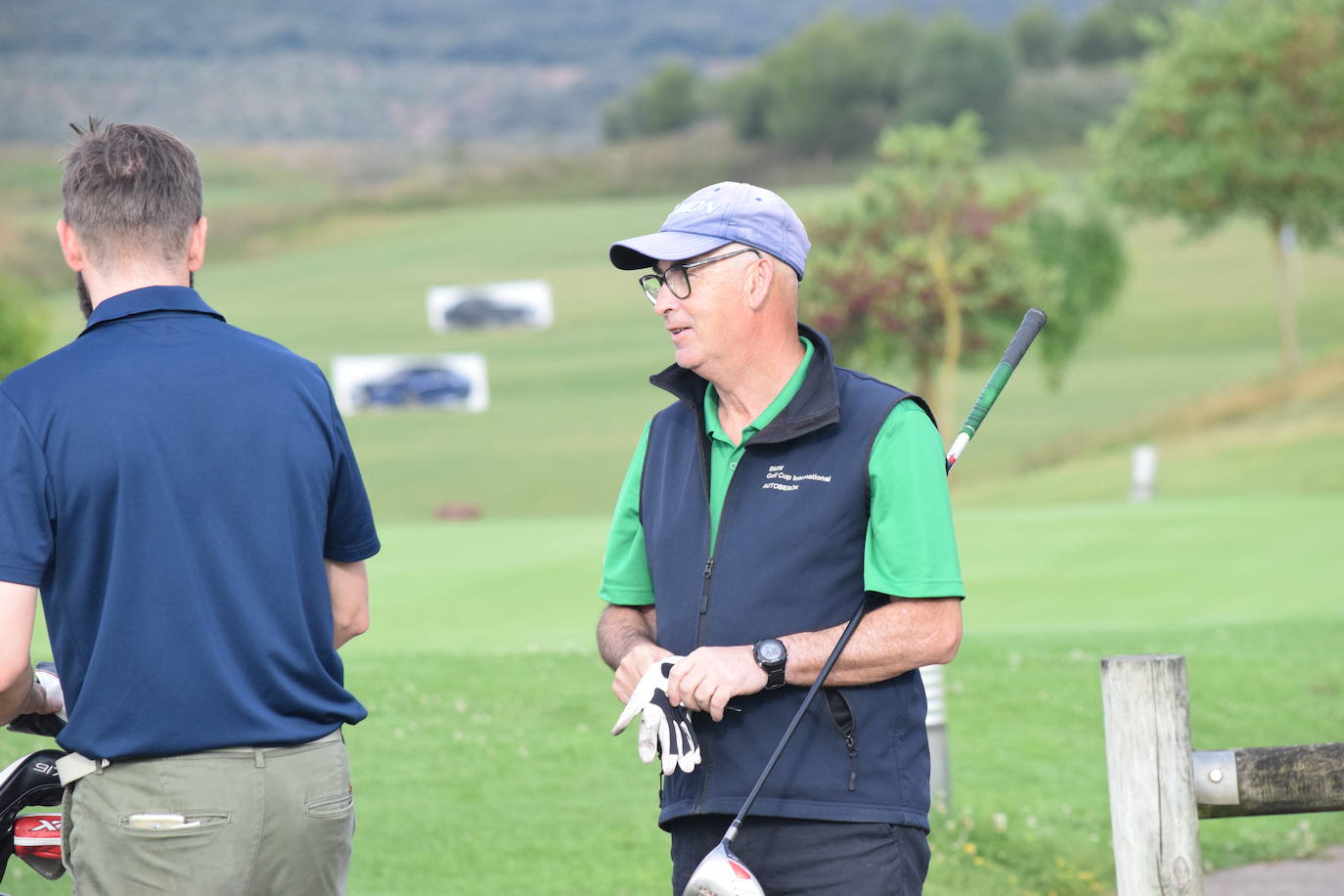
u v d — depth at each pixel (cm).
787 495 547
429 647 1923
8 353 7119
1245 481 5375
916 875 541
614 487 8156
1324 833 1266
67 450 484
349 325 12181
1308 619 2044
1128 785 571
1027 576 2709
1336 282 10975
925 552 531
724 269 548
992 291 7344
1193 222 7725
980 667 1723
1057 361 7812
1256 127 7275
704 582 555
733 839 533
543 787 1262
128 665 486
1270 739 1495
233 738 493
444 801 1214
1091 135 7806
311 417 520
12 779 522
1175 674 567
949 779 1189
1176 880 567
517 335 11962
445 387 10231
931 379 7750
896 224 7462
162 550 487
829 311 7400
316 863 517
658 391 10244
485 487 8300
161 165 516
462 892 1027
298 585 510
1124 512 3588
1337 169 7175
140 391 493
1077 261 7844
